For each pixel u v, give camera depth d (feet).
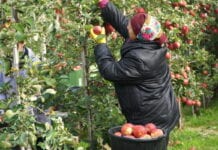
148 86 14.85
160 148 14.34
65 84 16.98
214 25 33.68
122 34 16.37
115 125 17.06
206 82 30.73
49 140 12.00
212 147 24.27
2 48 12.00
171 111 15.42
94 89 16.84
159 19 21.85
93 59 16.46
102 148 16.93
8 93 12.49
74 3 15.62
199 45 32.55
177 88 23.50
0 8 12.04
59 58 16.75
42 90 13.55
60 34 16.06
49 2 14.14
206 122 30.53
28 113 12.13
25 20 12.22
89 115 16.74
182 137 26.53
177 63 23.56
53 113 12.78
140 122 15.14
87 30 15.55
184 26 24.12
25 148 12.51
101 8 16.17
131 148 14.01
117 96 15.85
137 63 14.39
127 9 19.45
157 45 14.92
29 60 12.53
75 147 12.97
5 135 11.72
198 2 29.73
